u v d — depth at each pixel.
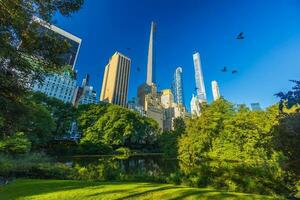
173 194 10.24
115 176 17.69
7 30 9.84
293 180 11.16
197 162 42.09
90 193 10.62
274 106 38.44
